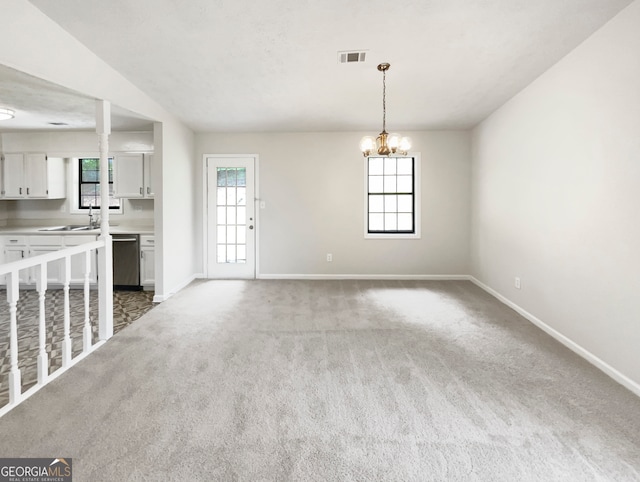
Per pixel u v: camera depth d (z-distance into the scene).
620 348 2.46
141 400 2.19
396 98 4.11
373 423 1.98
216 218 5.79
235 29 2.61
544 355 2.89
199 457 1.70
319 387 2.37
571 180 3.01
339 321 3.72
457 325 3.60
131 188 5.27
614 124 2.51
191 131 5.57
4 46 2.17
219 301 4.47
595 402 2.20
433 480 1.56
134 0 2.26
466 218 5.70
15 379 2.11
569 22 2.54
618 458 1.70
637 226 2.32
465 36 2.72
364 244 5.79
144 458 1.69
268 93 3.93
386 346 3.06
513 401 2.21
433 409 2.12
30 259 2.23
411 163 5.83
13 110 4.12
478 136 5.28
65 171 5.68
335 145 5.71
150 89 3.80
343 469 1.63
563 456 1.72
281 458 1.70
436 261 5.76
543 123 3.45
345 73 3.40
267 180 5.75
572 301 3.01
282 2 2.29
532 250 3.69
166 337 3.25
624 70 2.40
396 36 2.72
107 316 3.17
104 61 3.13
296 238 5.80
